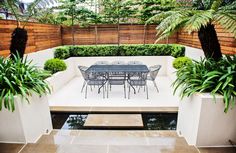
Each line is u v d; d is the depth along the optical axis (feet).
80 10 21.89
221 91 6.47
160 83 18.39
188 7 9.25
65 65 17.52
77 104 12.78
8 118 6.68
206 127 6.50
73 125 10.30
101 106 12.28
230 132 6.55
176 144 7.10
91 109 11.78
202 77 7.18
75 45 23.02
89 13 22.20
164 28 7.82
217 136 6.60
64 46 21.76
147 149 6.56
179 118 8.45
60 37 22.72
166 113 11.39
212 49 7.99
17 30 9.60
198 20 6.64
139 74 14.80
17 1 10.16
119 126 9.68
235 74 6.46
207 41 7.90
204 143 6.68
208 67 7.66
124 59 21.75
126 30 22.74
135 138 7.81
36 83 7.59
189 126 7.23
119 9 22.13
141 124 9.80
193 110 6.85
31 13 11.19
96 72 14.39
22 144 6.88
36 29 16.19
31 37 15.26
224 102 6.23
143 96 14.48
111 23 22.81
